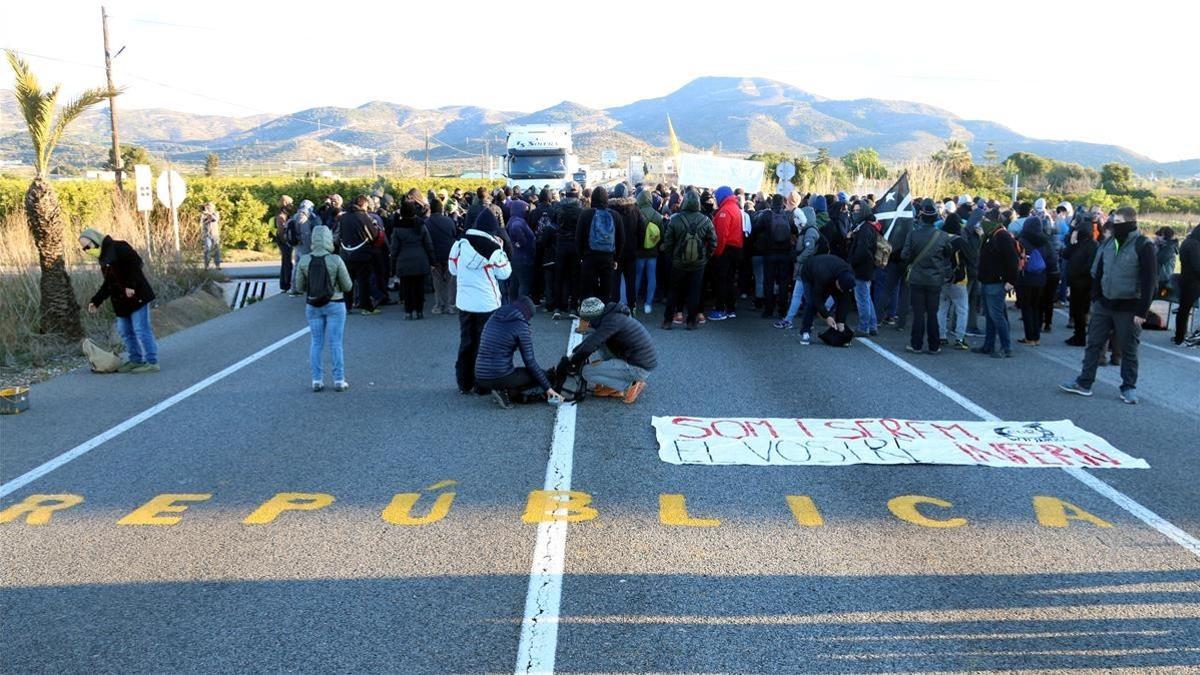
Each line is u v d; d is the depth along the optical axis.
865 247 11.65
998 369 9.98
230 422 7.79
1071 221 15.28
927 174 27.23
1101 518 5.55
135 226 17.39
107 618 4.32
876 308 13.08
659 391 8.81
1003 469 6.47
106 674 3.84
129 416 8.02
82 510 5.73
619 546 5.09
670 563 4.87
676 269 12.05
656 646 4.02
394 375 9.63
